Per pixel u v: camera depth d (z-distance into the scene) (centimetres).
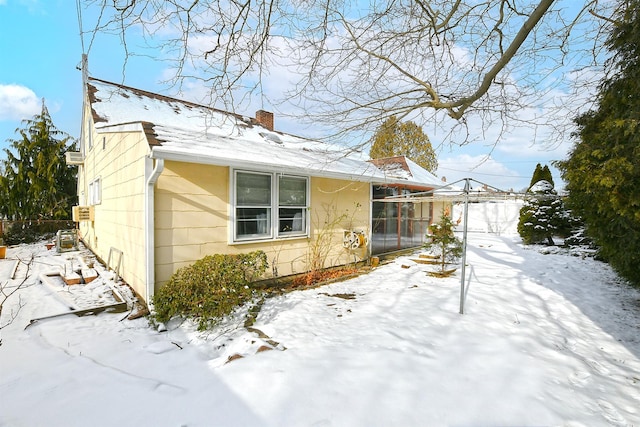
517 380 286
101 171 830
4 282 634
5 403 255
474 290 607
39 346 363
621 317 477
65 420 235
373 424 227
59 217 1538
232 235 573
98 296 533
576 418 235
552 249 1091
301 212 712
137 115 788
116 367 317
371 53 430
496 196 497
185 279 427
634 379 304
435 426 225
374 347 352
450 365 312
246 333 396
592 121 423
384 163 1112
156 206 484
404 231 1104
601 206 397
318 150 701
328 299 552
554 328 429
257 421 232
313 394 261
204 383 282
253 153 613
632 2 329
